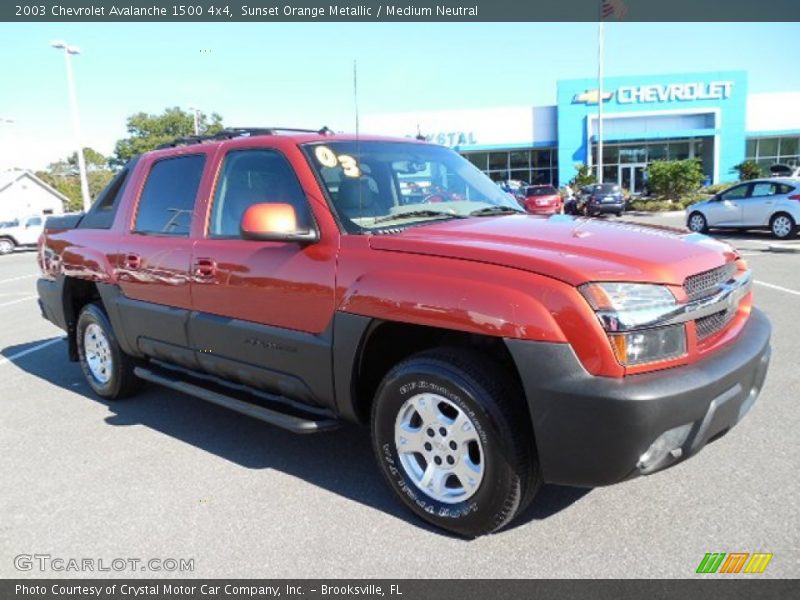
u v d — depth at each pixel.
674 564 2.77
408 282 2.97
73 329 5.62
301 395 3.56
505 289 2.72
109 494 3.65
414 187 3.90
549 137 40.66
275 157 3.70
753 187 16.92
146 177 4.72
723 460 3.70
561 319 2.61
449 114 41.09
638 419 2.52
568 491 3.44
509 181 36.97
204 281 3.95
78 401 5.41
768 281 9.64
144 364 5.16
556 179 41.47
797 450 3.78
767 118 39.22
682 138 39.44
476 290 2.78
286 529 3.20
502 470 2.81
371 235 3.23
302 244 3.42
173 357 4.43
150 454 4.20
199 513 3.39
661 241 3.13
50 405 5.33
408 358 3.10
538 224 3.43
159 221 4.47
